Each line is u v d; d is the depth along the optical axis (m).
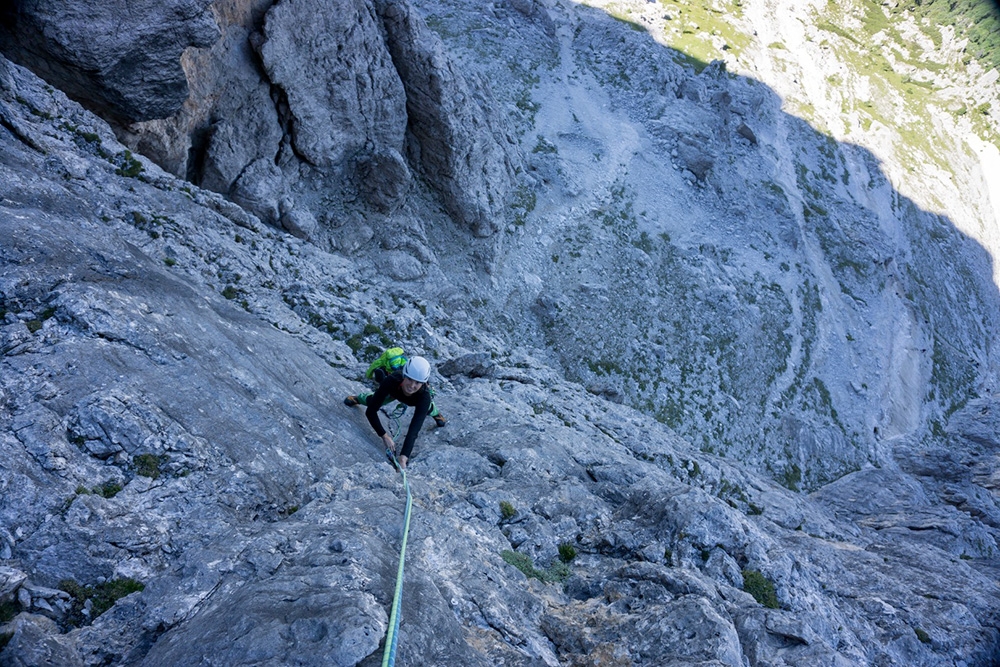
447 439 12.45
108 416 7.31
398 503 8.88
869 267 54.31
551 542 10.01
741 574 9.98
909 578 15.48
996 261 68.69
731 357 41.38
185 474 7.53
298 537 7.30
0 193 9.62
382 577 6.89
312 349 13.81
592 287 38.19
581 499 11.05
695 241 45.44
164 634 5.95
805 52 74.44
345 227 27.72
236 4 21.59
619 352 37.12
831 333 48.06
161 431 7.65
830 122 67.81
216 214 17.06
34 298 8.09
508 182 38.06
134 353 8.27
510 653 7.07
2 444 6.56
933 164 71.69
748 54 68.81
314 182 26.58
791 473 38.84
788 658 8.55
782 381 42.88
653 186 46.44
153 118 17.73
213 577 6.56
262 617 5.87
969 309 62.28
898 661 11.12
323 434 9.80
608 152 46.47
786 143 61.53
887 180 65.69
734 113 58.06
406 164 29.73
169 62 16.94
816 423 41.50
